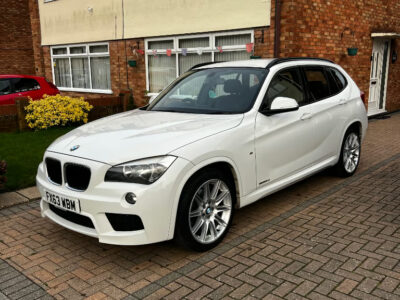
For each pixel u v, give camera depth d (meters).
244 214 4.60
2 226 4.41
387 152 7.49
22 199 5.16
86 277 3.33
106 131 3.84
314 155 4.97
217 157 3.62
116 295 3.06
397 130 9.76
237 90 4.43
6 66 19.39
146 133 3.65
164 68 11.59
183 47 10.91
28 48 19.95
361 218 4.40
